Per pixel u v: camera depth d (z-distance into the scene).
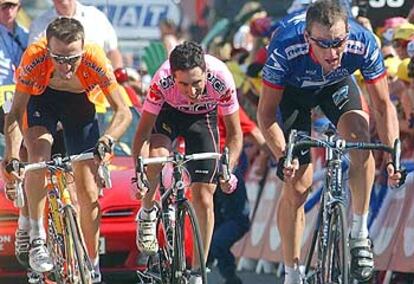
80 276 22.89
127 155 29.64
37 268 24.39
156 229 24.14
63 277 23.77
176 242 23.03
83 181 24.39
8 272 27.22
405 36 30.45
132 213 27.23
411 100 28.81
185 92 22.42
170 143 24.00
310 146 21.62
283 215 23.28
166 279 23.58
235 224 31.58
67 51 22.58
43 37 23.83
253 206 36.47
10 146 23.77
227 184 22.97
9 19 30.52
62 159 22.59
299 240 23.28
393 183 21.58
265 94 22.92
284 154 21.61
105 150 22.61
